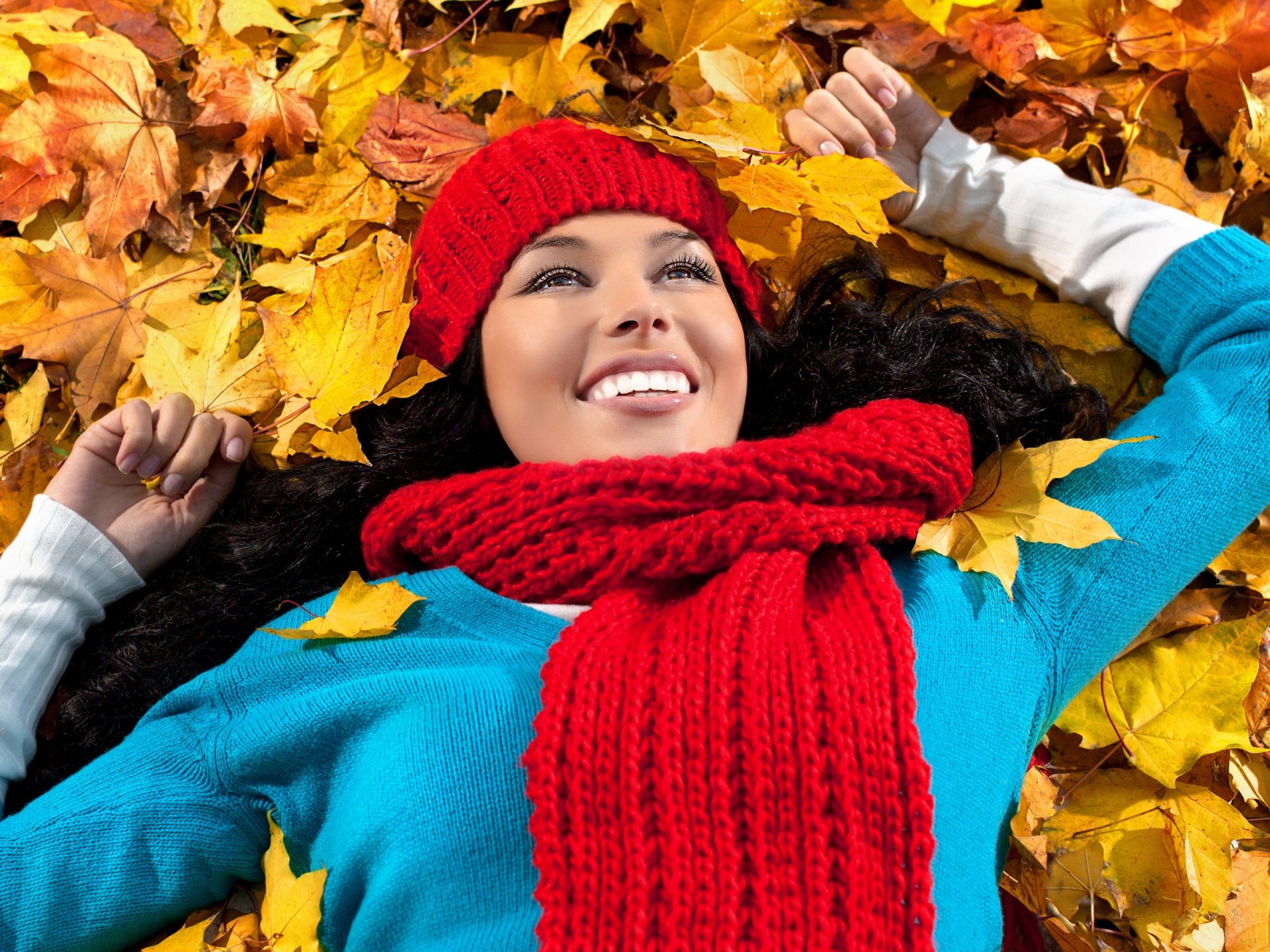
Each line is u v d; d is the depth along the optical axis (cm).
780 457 102
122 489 120
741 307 125
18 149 129
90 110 132
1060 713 117
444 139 139
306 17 149
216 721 102
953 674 98
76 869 96
